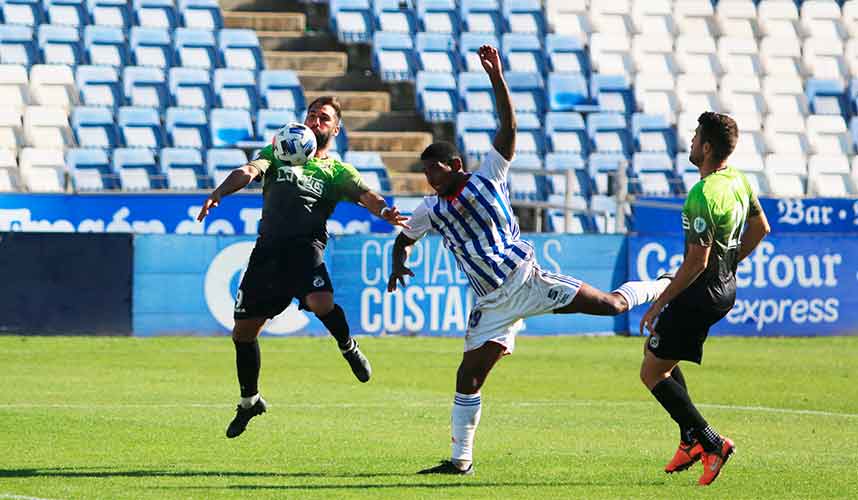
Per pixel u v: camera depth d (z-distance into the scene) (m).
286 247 29.39
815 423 37.41
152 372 49.75
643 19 104.38
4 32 88.88
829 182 96.62
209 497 23.75
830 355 61.41
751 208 27.02
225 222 71.75
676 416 25.94
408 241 27.09
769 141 98.31
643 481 26.30
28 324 64.38
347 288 67.81
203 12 97.00
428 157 25.78
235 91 90.81
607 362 56.38
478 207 25.62
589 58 99.56
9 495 23.77
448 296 68.69
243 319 29.30
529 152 91.56
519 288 25.86
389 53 97.56
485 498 23.89
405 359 56.59
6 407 38.34
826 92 101.88
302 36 100.00
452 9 101.62
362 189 29.39
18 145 82.81
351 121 93.94
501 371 52.34
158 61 92.06
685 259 25.39
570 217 83.75
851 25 107.62
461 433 26.58
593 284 70.25
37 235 64.38
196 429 34.25
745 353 62.03
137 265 65.56
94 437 32.47
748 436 34.34
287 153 29.14
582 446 31.81
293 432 34.06
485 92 94.31
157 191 71.31
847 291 72.56
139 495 23.92
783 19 106.81
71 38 90.44
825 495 24.77
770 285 71.81
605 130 93.19
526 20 101.75
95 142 84.19
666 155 91.31
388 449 31.05
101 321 65.12
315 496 23.92
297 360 55.72
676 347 25.88
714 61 103.00
